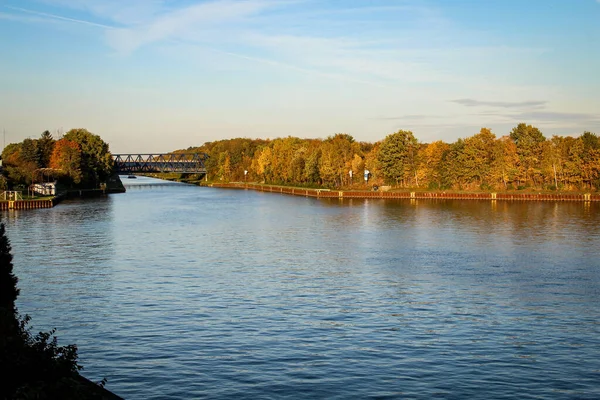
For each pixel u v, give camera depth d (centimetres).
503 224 9925
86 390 1919
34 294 4775
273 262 6334
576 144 15962
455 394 2833
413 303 4519
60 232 8850
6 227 9475
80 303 4488
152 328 3844
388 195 17625
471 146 17075
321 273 5706
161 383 2945
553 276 5538
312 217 11519
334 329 3828
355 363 3222
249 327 3869
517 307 4400
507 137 17950
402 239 8162
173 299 4612
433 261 6362
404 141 18688
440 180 17988
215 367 3158
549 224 9856
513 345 3531
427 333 3753
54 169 18338
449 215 11694
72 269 5866
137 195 19050
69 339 3625
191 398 2775
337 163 19800
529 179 16912
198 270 5847
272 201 16400
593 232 8744
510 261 6338
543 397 2811
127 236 8438
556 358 3319
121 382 2956
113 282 5244
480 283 5238
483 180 17362
